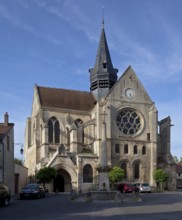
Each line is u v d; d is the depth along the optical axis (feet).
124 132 237.86
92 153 227.81
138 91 246.47
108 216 70.18
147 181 234.58
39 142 239.71
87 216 70.74
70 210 85.15
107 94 238.68
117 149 232.73
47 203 112.06
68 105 252.83
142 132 240.94
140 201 115.85
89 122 236.43
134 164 234.58
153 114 243.19
